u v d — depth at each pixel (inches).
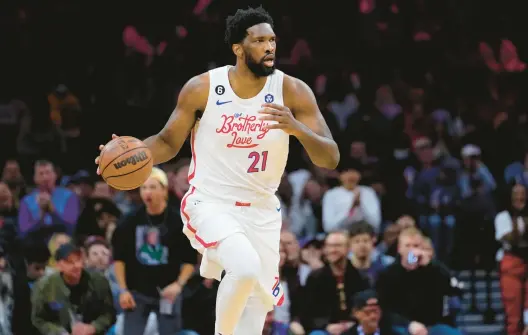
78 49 853.8
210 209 287.7
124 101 783.7
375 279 486.0
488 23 930.1
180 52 840.9
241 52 285.9
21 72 831.7
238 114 287.3
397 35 919.7
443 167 648.4
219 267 294.5
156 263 430.3
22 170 692.1
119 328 434.6
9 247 495.2
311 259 505.4
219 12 882.8
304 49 878.4
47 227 534.3
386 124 726.5
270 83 289.1
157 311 430.6
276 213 295.4
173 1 879.1
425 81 870.4
